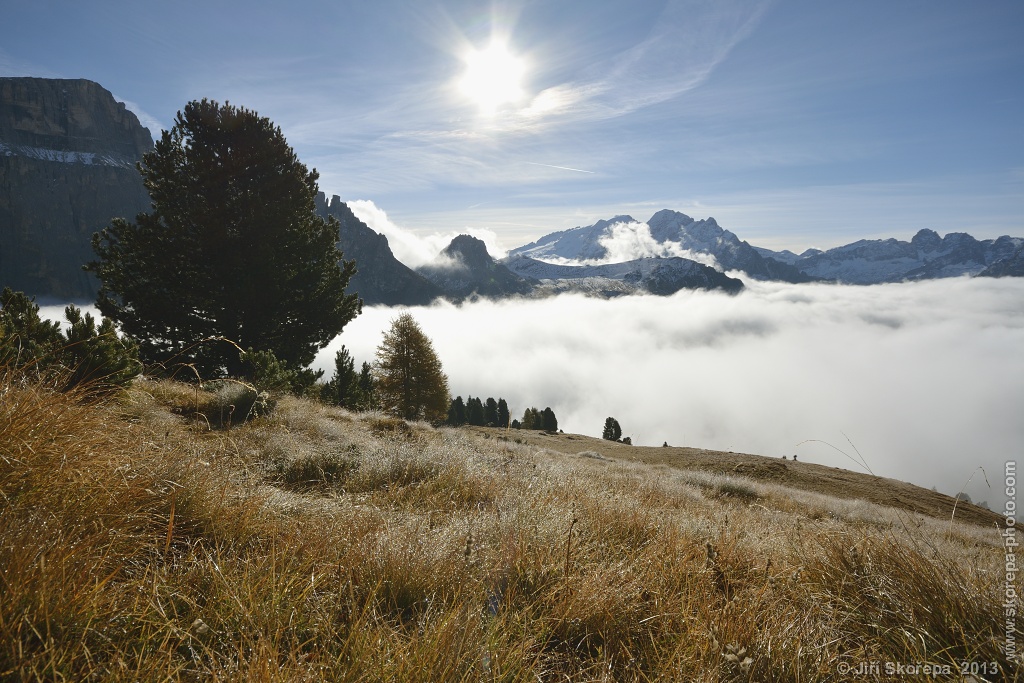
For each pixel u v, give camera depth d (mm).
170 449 3549
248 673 1688
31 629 1711
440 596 2607
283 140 24844
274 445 6090
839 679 2279
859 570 3305
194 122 23141
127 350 8289
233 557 2588
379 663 1930
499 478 6129
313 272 25453
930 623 2605
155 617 1958
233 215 23344
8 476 2469
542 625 2463
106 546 2223
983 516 21875
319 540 3016
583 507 4957
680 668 2152
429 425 14125
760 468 29094
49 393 3316
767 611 2764
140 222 22875
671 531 4281
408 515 3930
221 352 22828
